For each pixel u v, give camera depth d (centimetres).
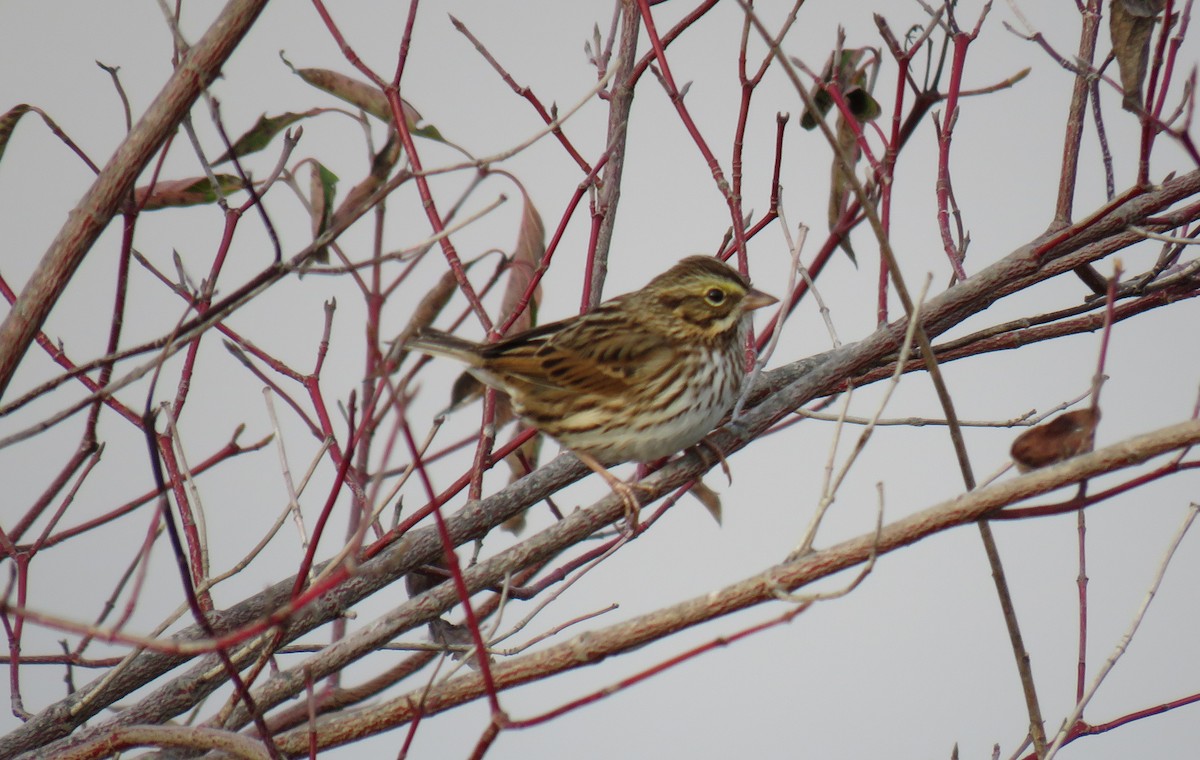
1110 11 1041
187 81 939
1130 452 820
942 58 1291
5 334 941
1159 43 998
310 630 1164
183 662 1191
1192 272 1281
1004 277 1198
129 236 1077
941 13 1200
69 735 1112
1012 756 1021
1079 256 1271
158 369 809
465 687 926
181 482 1153
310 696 866
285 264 886
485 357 1261
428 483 714
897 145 1214
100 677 1137
